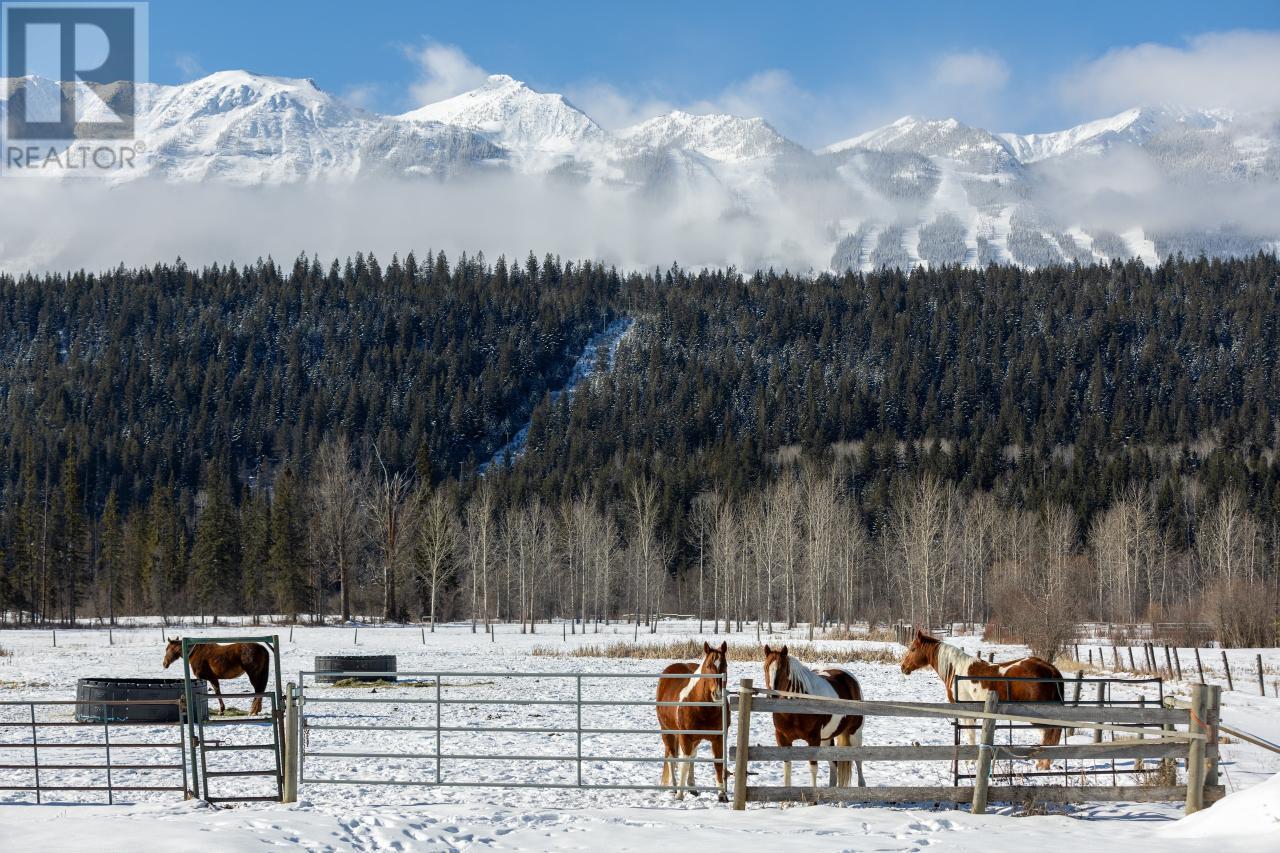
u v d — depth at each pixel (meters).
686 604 109.12
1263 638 54.12
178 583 95.12
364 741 21.17
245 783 16.59
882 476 129.88
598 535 93.75
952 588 85.81
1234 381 164.50
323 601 86.88
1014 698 16.92
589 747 20.28
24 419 163.75
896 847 11.08
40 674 35.09
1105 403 161.62
